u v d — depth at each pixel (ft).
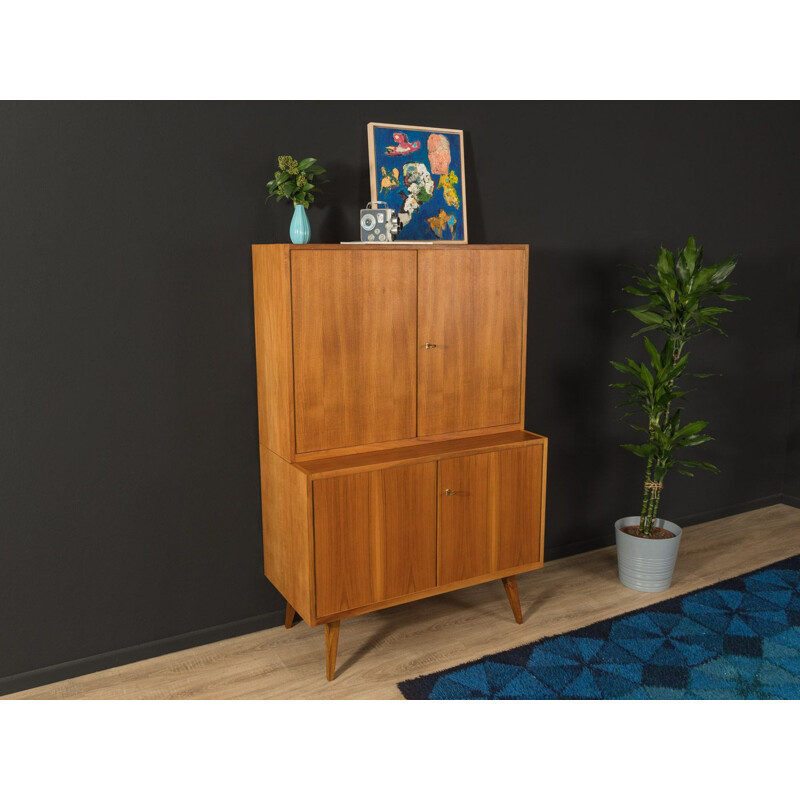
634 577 10.53
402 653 8.87
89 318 7.83
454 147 9.59
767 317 13.37
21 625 7.98
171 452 8.53
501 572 9.27
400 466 8.24
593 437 11.78
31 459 7.77
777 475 14.15
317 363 8.04
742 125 12.30
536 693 8.01
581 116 10.67
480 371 9.16
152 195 7.96
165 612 8.80
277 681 8.28
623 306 11.65
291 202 8.75
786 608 9.96
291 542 8.35
